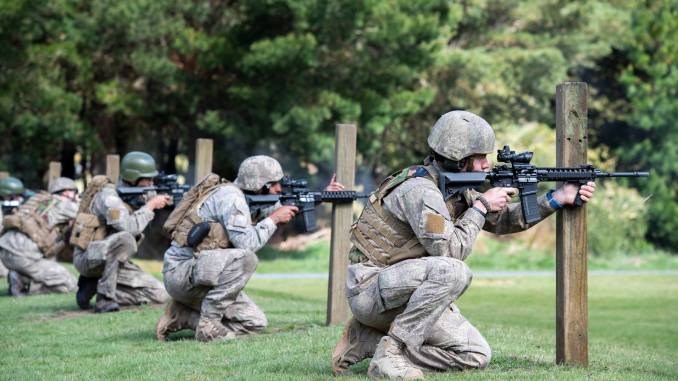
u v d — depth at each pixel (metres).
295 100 43.97
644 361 12.62
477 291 36.53
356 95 45.50
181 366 11.51
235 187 14.05
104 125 49.12
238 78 46.12
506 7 54.84
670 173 58.50
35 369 11.77
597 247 54.56
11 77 42.78
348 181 15.41
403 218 9.73
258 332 14.49
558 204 10.41
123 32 43.66
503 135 60.12
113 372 11.34
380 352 9.65
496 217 10.60
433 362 9.96
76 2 44.16
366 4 42.81
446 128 9.86
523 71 52.91
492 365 10.82
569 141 10.38
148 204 18.66
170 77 43.53
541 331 17.03
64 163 50.12
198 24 47.56
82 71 44.09
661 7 58.91
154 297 19.36
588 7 56.22
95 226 18.64
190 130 49.91
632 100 58.03
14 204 27.30
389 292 9.62
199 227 13.68
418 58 46.53
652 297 34.09
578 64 59.25
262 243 13.74
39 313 18.73
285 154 50.16
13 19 42.00
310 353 12.23
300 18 43.47
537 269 49.59
